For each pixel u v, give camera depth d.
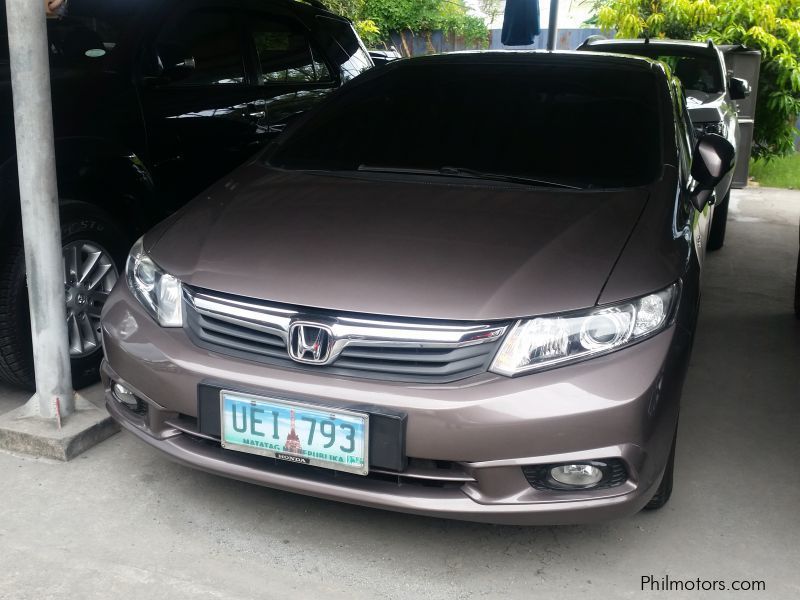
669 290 2.31
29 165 2.73
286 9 4.74
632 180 2.79
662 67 3.54
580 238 2.42
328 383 2.16
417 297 2.19
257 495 2.71
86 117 3.37
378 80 3.45
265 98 4.34
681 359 2.27
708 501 2.76
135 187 3.54
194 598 2.22
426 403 2.09
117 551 2.40
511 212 2.57
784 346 4.29
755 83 8.37
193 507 2.64
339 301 2.20
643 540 2.54
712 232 6.23
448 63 3.46
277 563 2.38
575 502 2.15
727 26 10.14
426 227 2.49
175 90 3.83
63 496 2.67
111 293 2.63
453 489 2.18
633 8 10.58
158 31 3.81
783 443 3.21
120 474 2.81
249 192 2.84
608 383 2.11
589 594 2.29
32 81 2.67
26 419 2.96
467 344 2.13
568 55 3.48
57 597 2.20
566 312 2.17
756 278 5.63
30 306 2.87
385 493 2.18
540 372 2.13
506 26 9.03
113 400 2.60
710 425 3.34
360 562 2.39
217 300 2.32
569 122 3.06
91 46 3.59
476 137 3.04
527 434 2.08
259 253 2.42
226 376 2.24
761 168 10.67
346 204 2.67
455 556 2.44
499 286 2.21
